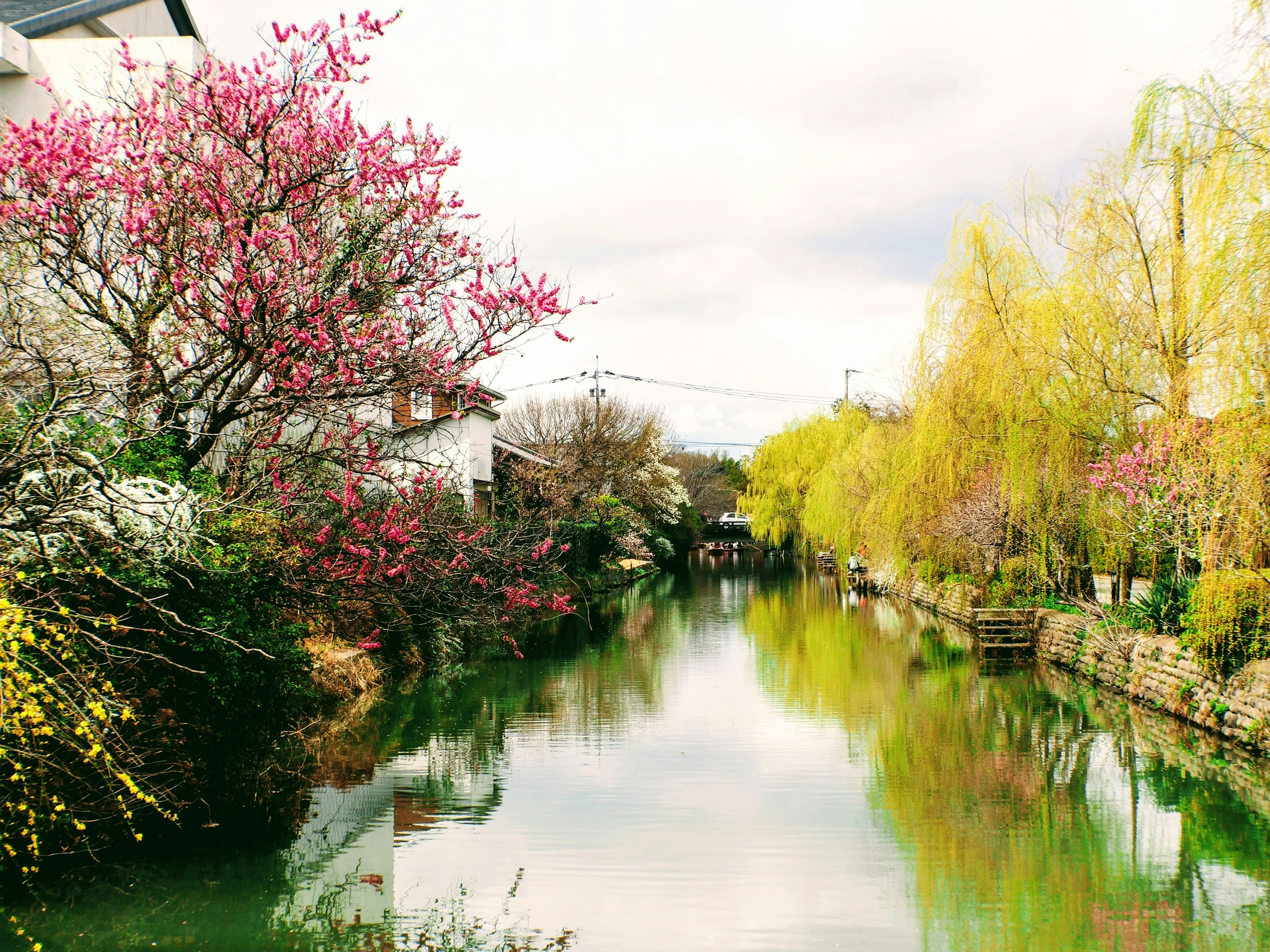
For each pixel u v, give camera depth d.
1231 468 9.21
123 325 7.47
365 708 13.28
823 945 6.06
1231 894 6.80
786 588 35.12
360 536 7.27
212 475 8.53
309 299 6.90
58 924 6.25
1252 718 9.95
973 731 11.66
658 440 45.81
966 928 6.30
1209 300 9.29
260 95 6.99
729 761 10.41
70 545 6.13
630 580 38.09
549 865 7.40
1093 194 13.18
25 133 6.80
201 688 7.86
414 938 6.13
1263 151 8.79
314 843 7.85
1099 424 13.70
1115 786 9.31
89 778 6.74
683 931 6.25
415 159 7.41
